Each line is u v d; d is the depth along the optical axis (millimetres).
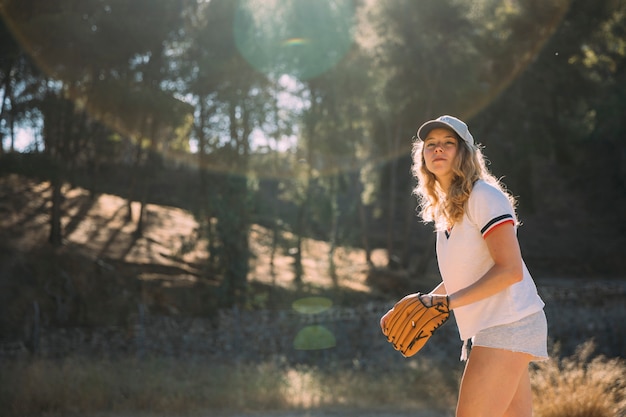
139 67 24594
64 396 9281
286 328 16312
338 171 30766
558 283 34938
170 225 32250
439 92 30578
